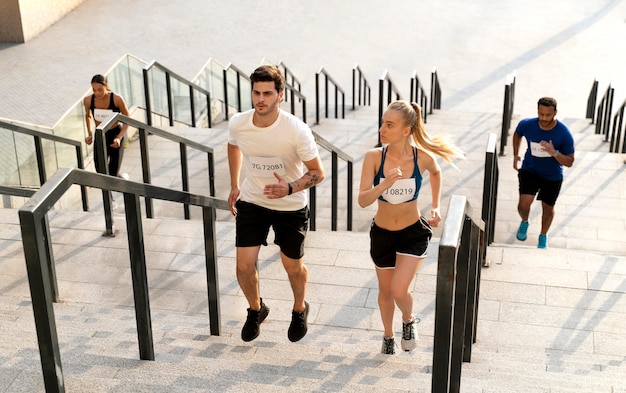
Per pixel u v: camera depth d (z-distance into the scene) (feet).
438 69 61.21
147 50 64.23
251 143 13.17
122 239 21.53
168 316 17.33
